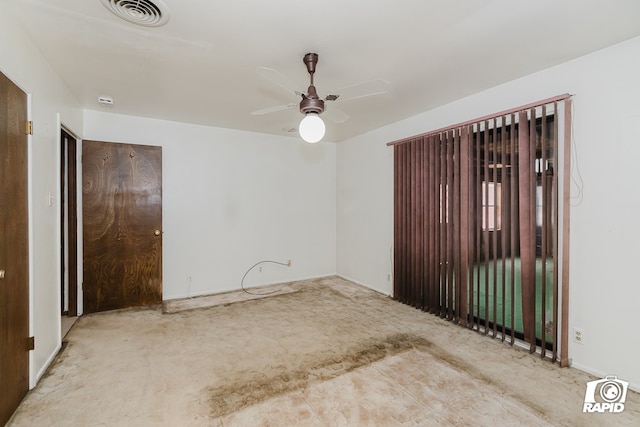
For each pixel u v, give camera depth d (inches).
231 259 180.2
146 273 151.6
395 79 108.3
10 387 71.7
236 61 95.3
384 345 108.2
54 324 99.8
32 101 84.4
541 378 87.5
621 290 84.9
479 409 74.1
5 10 69.7
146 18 73.3
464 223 123.6
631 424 69.2
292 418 71.2
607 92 86.7
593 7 69.0
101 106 138.1
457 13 71.6
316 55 90.9
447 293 132.4
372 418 71.1
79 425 69.2
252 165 185.6
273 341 111.7
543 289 99.6
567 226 94.3
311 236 207.9
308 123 87.4
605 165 87.3
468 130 121.6
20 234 77.5
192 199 168.4
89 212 139.5
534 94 103.6
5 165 70.6
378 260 176.9
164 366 94.3
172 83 112.5
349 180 201.6
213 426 68.8
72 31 79.3
